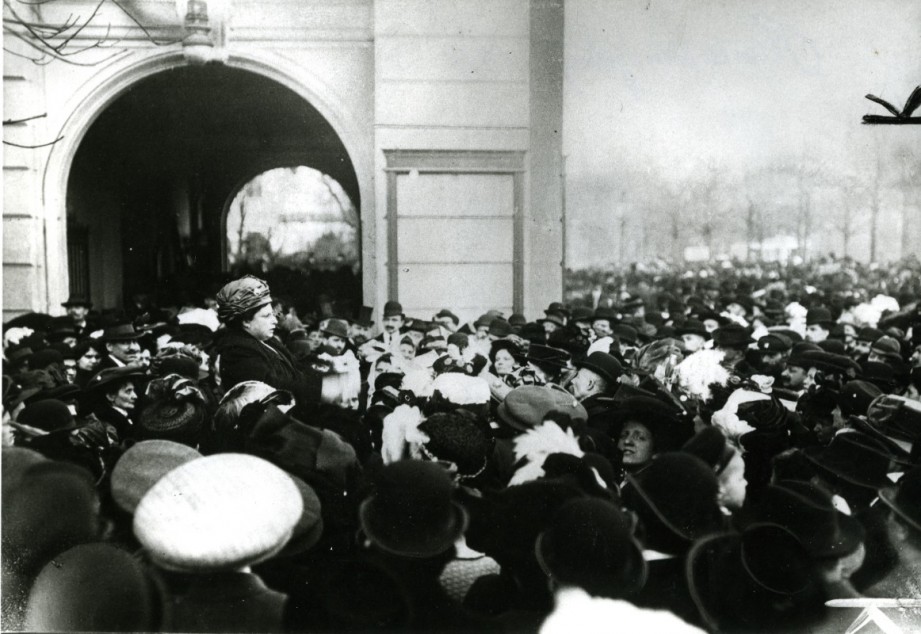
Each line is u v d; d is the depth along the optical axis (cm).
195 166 1577
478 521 415
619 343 817
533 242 1130
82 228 1459
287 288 1507
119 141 1554
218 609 424
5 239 1180
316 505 443
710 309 917
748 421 520
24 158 1182
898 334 902
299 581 431
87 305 1205
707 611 435
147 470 457
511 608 412
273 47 1172
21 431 503
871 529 508
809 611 466
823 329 938
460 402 498
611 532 407
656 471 452
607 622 404
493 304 1137
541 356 721
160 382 522
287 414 519
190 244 1598
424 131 1128
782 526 465
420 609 415
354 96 1172
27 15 1170
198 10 1163
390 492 412
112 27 1182
